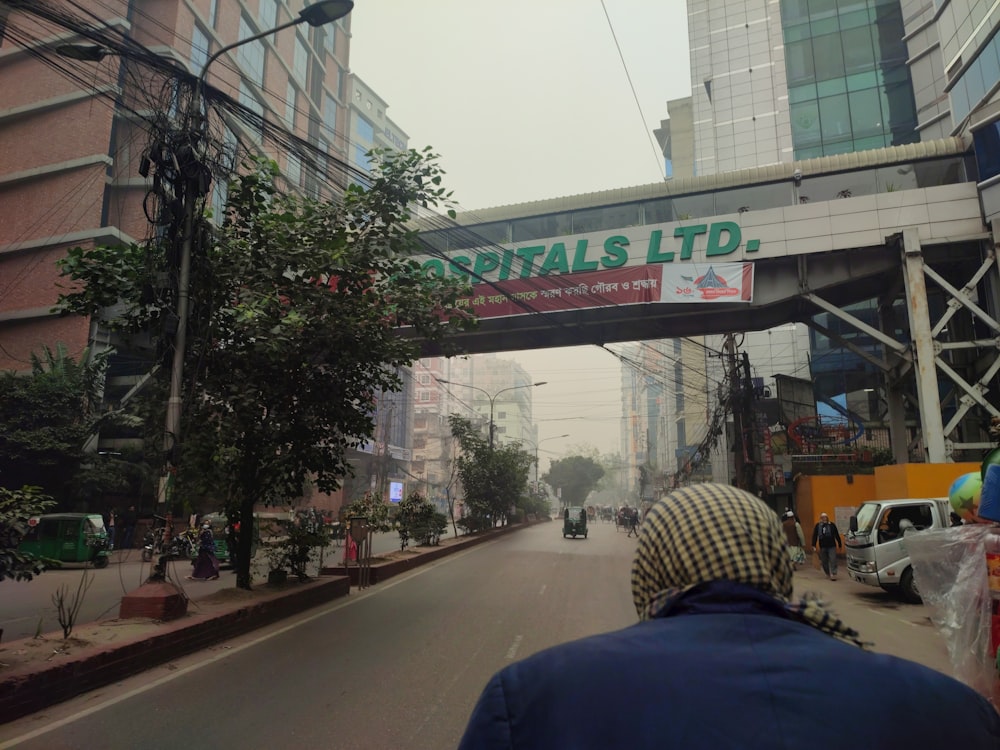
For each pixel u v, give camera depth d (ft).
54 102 92.73
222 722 16.62
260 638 26.63
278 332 28.63
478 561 60.39
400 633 27.76
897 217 66.13
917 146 69.21
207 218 31.58
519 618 31.35
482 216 80.69
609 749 3.01
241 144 33.04
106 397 86.63
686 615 3.58
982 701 3.34
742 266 67.92
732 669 3.18
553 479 274.77
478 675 21.16
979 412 70.08
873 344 104.22
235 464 31.89
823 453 79.05
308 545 37.09
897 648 26.61
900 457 70.95
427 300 34.65
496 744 3.24
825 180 72.69
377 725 16.52
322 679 20.61
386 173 32.96
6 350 87.97
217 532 62.44
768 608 3.63
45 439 72.95
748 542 3.79
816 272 69.82
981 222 63.67
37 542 56.65
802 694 3.06
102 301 30.30
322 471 35.68
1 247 90.02
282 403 33.24
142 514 78.59
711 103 135.44
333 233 33.65
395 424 198.08
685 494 4.21
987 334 68.80
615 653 3.36
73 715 17.03
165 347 28.78
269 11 124.26
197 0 100.27
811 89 119.24
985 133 64.08
